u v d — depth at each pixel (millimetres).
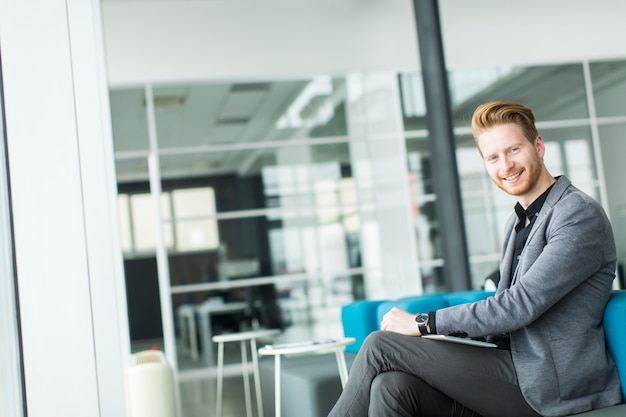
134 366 3736
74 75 3637
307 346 3766
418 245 8266
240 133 8297
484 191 7250
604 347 2586
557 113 5773
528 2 6234
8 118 3572
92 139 3617
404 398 2564
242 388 7859
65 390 3492
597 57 5352
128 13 8031
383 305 4062
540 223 2660
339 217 8383
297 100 8328
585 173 5438
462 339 2566
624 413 2438
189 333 8227
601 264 2578
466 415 2646
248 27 8203
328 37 8312
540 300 2506
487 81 6898
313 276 8367
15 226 3527
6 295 3436
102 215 3590
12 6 3637
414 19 8195
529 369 2535
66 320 3523
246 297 8328
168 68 8055
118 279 3584
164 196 8219
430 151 7539
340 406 2658
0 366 3377
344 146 8359
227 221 8320
